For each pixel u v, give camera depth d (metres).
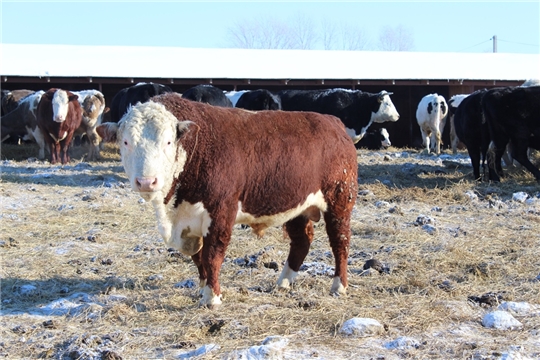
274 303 6.46
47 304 6.62
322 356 5.14
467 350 5.21
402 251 8.55
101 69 27.69
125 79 27.00
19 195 12.87
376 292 6.90
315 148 6.63
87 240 9.38
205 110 6.25
